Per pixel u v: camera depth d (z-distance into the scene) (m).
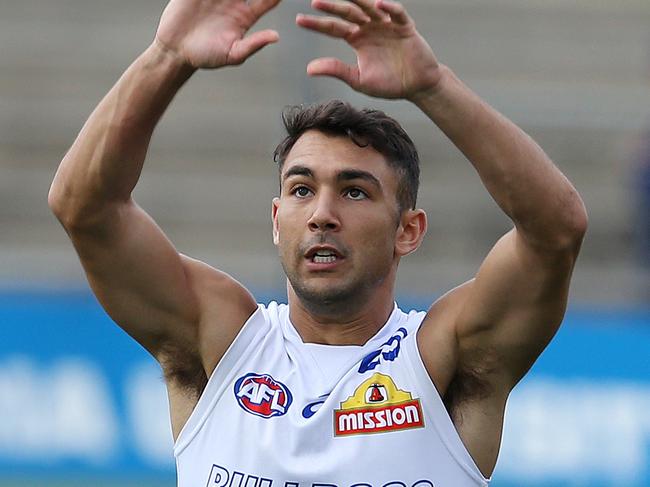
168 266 12.87
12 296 28.17
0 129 39.97
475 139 11.53
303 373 12.73
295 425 12.38
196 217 37.12
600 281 33.12
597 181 36.41
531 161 11.62
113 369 27.95
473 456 12.63
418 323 13.13
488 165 11.61
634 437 27.47
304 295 12.55
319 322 12.97
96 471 27.59
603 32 41.47
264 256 36.09
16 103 40.44
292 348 12.93
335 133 12.51
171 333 13.06
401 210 12.83
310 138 12.54
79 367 27.98
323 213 12.24
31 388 27.89
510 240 12.32
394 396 12.52
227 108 39.56
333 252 12.35
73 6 42.72
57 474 27.59
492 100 29.84
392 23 11.13
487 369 12.69
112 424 27.78
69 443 27.73
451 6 41.53
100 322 28.11
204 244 36.50
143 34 42.38
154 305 12.92
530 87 39.47
